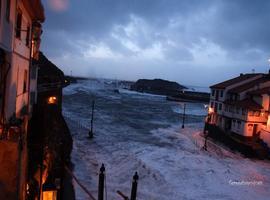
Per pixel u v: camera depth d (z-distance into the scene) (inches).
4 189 311.7
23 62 554.9
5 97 422.9
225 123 1870.1
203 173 1090.7
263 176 1148.5
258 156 1437.0
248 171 1192.2
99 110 2780.5
